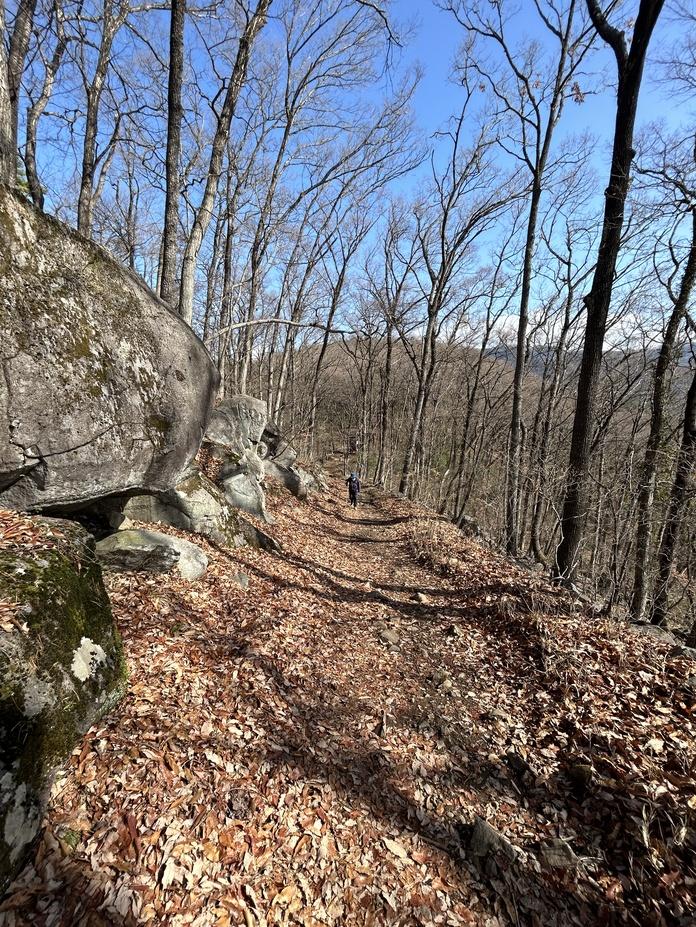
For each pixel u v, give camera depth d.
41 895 2.17
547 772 3.83
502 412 26.92
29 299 3.41
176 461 4.68
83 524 5.34
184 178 14.92
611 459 13.21
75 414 3.63
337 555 10.62
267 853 2.77
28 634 2.58
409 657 5.81
